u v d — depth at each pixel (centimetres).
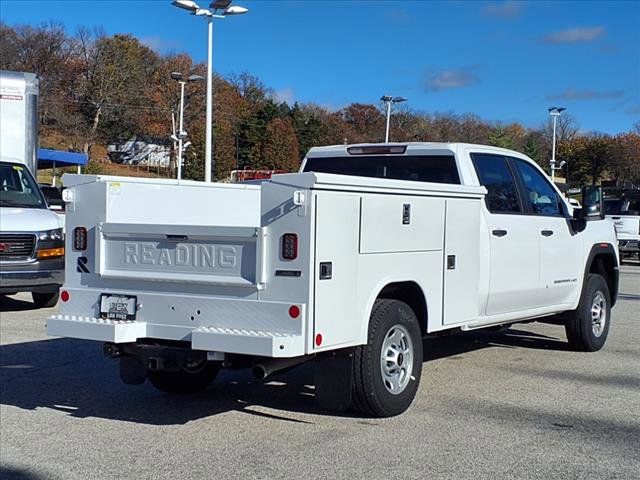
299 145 9100
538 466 509
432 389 720
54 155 3688
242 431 585
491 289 738
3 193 1230
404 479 482
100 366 816
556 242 846
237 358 543
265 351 500
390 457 523
